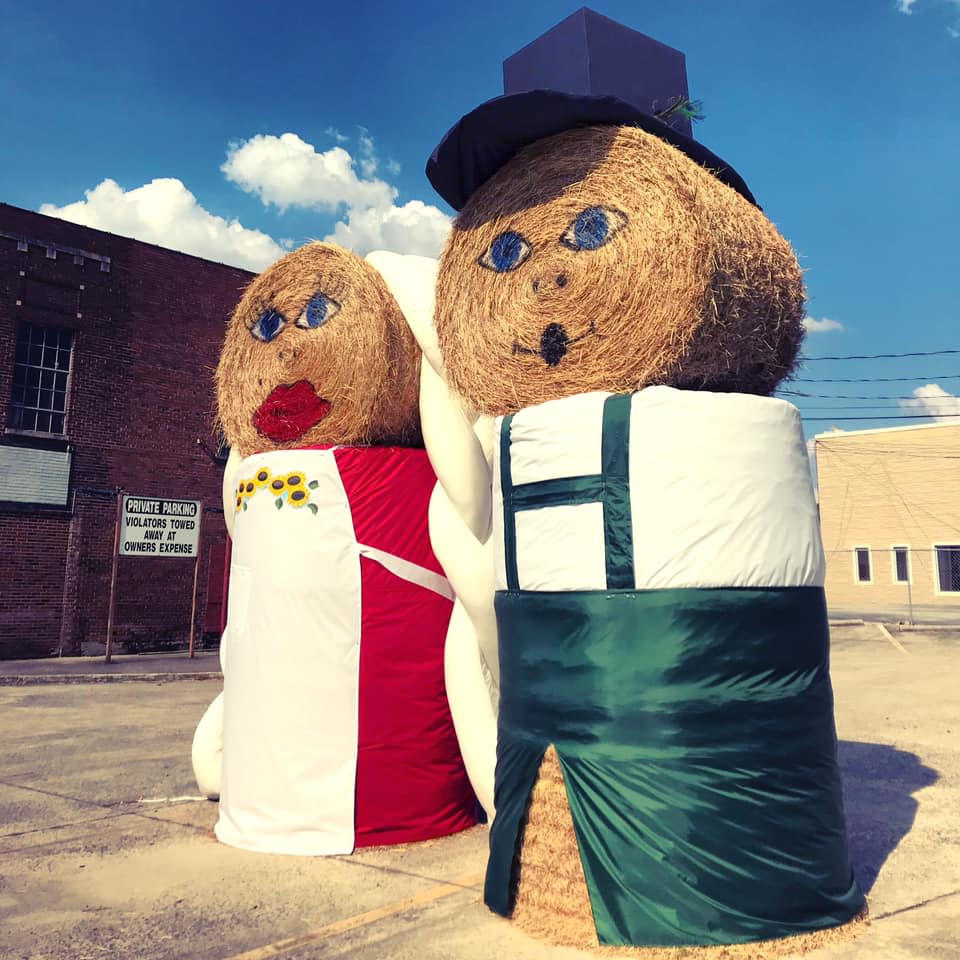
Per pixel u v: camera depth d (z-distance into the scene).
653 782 2.87
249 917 3.16
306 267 4.56
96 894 3.45
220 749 4.98
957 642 15.26
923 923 3.00
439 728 4.31
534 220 3.55
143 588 16.86
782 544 3.15
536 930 2.93
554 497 3.24
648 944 2.72
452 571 4.17
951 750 6.30
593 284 3.32
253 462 4.52
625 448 3.11
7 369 15.60
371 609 4.24
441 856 3.93
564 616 3.15
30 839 4.27
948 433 29.25
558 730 3.08
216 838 4.29
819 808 3.01
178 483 17.47
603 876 2.83
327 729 4.14
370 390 4.37
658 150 3.24
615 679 3.00
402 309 4.41
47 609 15.73
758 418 3.20
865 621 19.53
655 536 3.04
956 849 3.93
